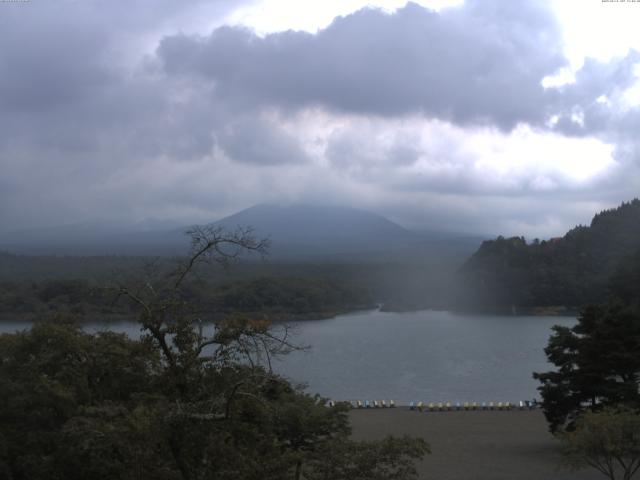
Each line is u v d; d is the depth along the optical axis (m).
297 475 17.56
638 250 92.50
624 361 34.78
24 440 21.00
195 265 15.02
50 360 23.12
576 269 130.12
